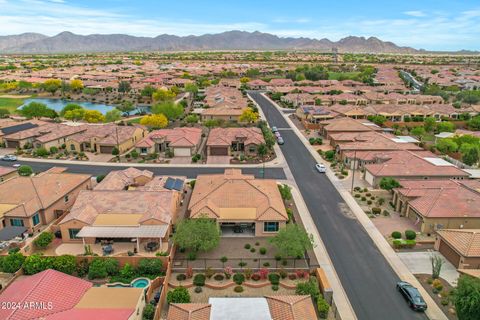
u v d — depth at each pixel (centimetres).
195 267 4353
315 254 4606
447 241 4428
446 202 5178
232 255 4612
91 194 5300
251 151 8681
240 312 3241
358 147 7981
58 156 8575
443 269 4294
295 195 6344
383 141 8275
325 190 6562
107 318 3064
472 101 14425
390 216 5609
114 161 8231
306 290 3753
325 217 5562
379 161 7269
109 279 4156
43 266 4166
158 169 7688
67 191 5862
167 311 3650
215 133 9312
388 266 4369
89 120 11381
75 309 3191
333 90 16638
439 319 3528
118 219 4872
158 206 5097
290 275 4169
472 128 10950
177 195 5762
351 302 3766
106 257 4319
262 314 3216
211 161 8175
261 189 5672
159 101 14188
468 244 4247
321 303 3588
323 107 12525
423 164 6794
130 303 3338
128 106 13762
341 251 4672
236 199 5328
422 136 9719
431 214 4988
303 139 9981
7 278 4134
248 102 14538
